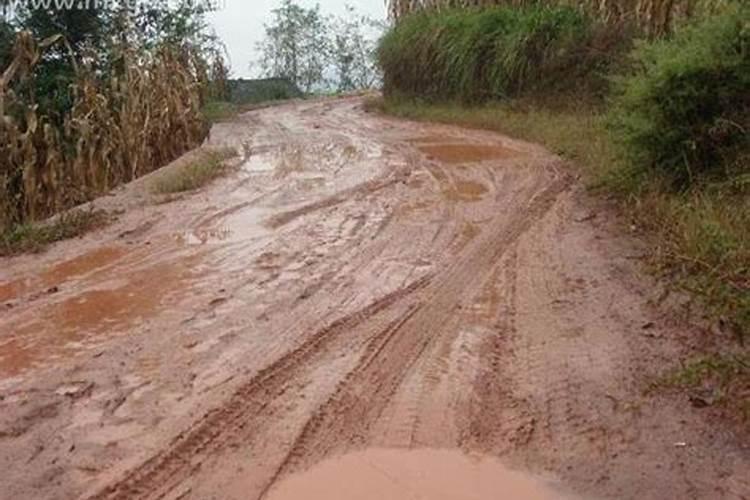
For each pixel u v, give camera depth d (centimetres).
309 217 879
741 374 438
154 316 588
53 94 1391
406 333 539
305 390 460
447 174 1112
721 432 400
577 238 739
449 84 2123
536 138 1420
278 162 1298
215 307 601
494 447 398
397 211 892
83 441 410
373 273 668
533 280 635
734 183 688
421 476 374
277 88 3672
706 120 777
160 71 1483
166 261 730
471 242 750
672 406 425
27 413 441
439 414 430
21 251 796
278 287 641
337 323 559
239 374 482
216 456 395
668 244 641
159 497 363
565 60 1755
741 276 524
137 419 432
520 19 1908
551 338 521
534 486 365
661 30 1509
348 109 2520
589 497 356
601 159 990
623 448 392
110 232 851
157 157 1401
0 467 388
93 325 577
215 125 2036
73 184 1084
